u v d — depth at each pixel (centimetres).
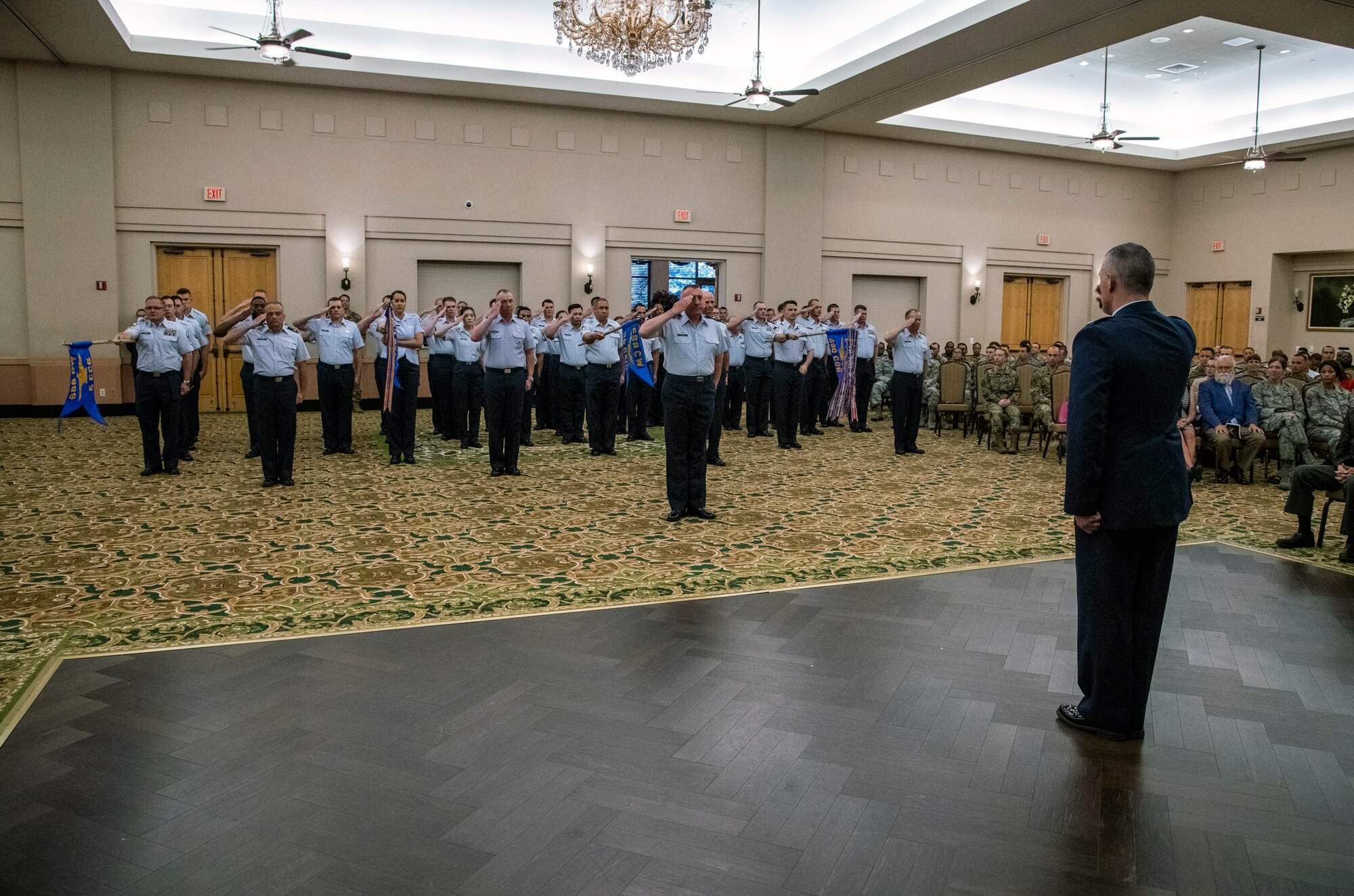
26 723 312
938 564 529
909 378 996
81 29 1146
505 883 223
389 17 1329
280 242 1430
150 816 253
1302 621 436
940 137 1727
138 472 841
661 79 1491
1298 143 1667
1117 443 297
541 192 1548
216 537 587
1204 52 1479
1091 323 300
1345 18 1118
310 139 1427
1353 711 333
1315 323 1820
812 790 271
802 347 1055
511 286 1580
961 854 239
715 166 1644
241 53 1272
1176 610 453
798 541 586
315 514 662
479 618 428
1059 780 279
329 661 371
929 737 307
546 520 646
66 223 1327
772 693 342
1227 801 269
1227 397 873
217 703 329
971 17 1127
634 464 909
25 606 443
